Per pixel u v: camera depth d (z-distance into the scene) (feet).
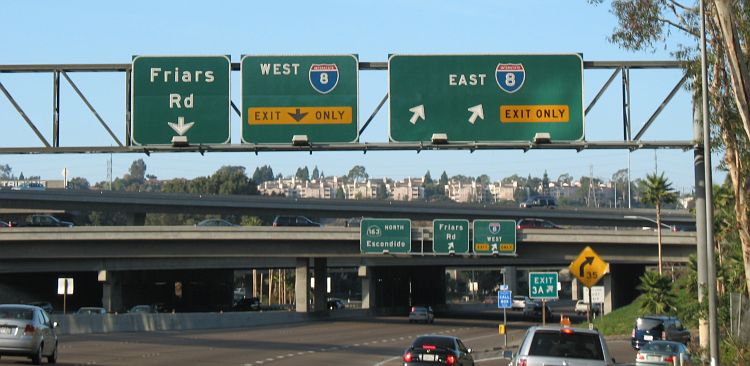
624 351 192.54
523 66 109.40
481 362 165.17
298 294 331.36
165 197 434.30
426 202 457.68
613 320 280.10
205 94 110.22
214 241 291.99
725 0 105.19
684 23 120.88
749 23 115.03
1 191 414.62
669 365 135.85
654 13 121.29
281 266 364.17
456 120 108.88
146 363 130.21
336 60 110.01
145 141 110.32
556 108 108.88
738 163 121.70
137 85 110.63
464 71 109.60
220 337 211.82
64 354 142.20
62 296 391.04
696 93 108.68
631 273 352.69
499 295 199.82
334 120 109.60
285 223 345.10
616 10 122.62
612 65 110.01
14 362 118.62
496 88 109.19
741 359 115.65
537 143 108.37
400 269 435.53
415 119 109.19
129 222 435.53
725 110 120.67
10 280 368.27
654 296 265.75
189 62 110.52
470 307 503.61
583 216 470.80
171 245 293.64
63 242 296.10
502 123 108.88
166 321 232.73
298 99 109.70
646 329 191.72
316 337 223.51
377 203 452.35
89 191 426.51
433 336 126.52
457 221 270.26
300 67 110.01
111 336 198.39
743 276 173.17
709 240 99.09
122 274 351.46
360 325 288.71
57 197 421.59
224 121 109.91
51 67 112.88
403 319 333.01
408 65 109.81
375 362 151.02
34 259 312.29
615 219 472.44
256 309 404.77
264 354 159.33
